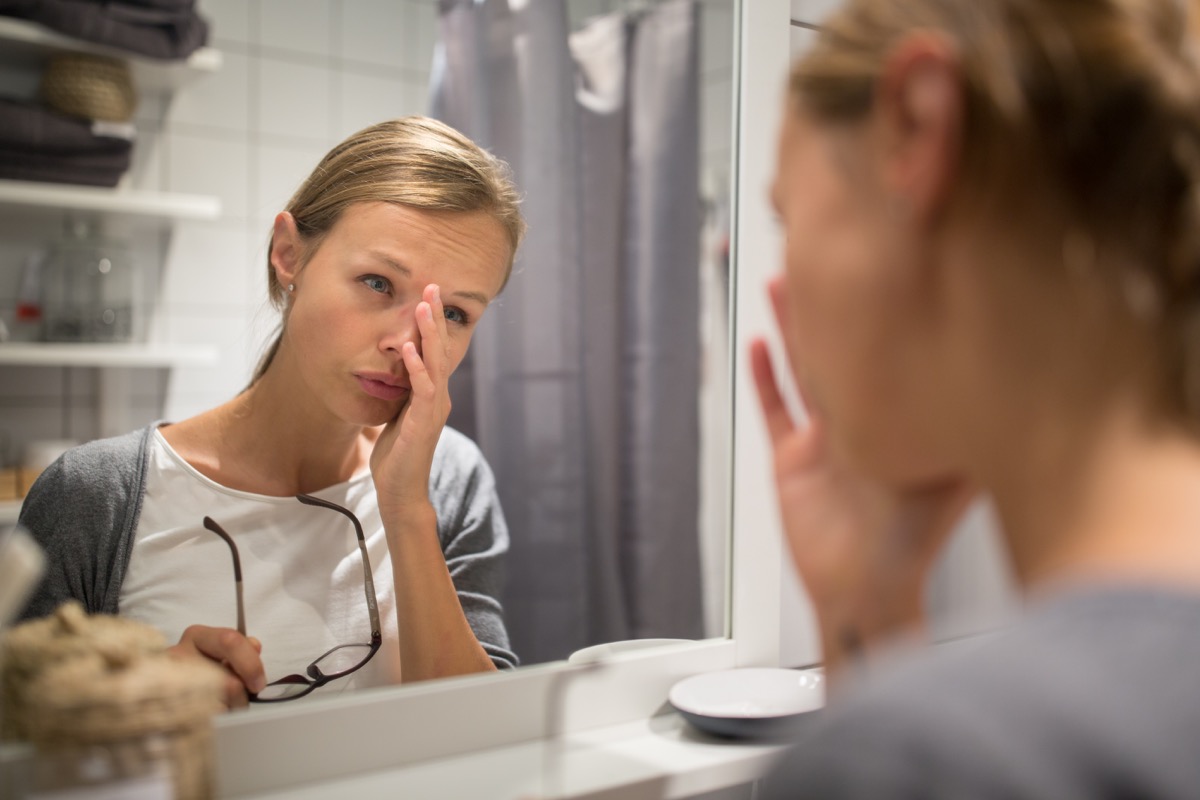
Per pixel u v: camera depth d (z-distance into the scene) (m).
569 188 1.09
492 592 0.94
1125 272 0.29
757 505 0.87
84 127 0.86
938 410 0.33
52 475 0.75
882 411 0.35
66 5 0.83
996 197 0.30
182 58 0.90
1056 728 0.24
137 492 0.76
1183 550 0.26
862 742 0.26
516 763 0.70
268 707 0.65
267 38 0.94
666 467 1.15
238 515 0.78
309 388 0.80
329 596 0.80
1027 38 0.30
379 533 0.84
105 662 0.46
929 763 0.24
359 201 0.78
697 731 0.77
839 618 0.44
